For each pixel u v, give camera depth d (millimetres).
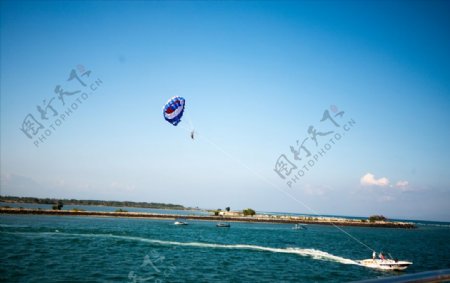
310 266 37344
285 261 39719
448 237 101750
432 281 4469
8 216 94500
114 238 52281
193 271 31641
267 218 151000
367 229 132125
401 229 147625
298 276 32031
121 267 31578
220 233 74875
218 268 33625
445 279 4613
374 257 40969
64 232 56531
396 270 37938
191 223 111062
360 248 59250
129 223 93062
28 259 32750
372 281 4145
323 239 73188
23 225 66125
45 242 44188
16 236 48500
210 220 135875
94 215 123938
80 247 41719
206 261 37000
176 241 53156
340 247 59125
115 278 27547
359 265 39594
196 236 63812
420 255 53719
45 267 29922
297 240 67562
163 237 58000
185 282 27672
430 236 103312
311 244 61219
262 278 30469
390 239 83750
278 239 67375
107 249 41438
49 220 87062
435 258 50875
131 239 52156
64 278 26641
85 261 33344
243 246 51281
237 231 84125
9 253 35031
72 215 117562
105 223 86562
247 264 36656
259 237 69688
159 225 91375
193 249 45438
